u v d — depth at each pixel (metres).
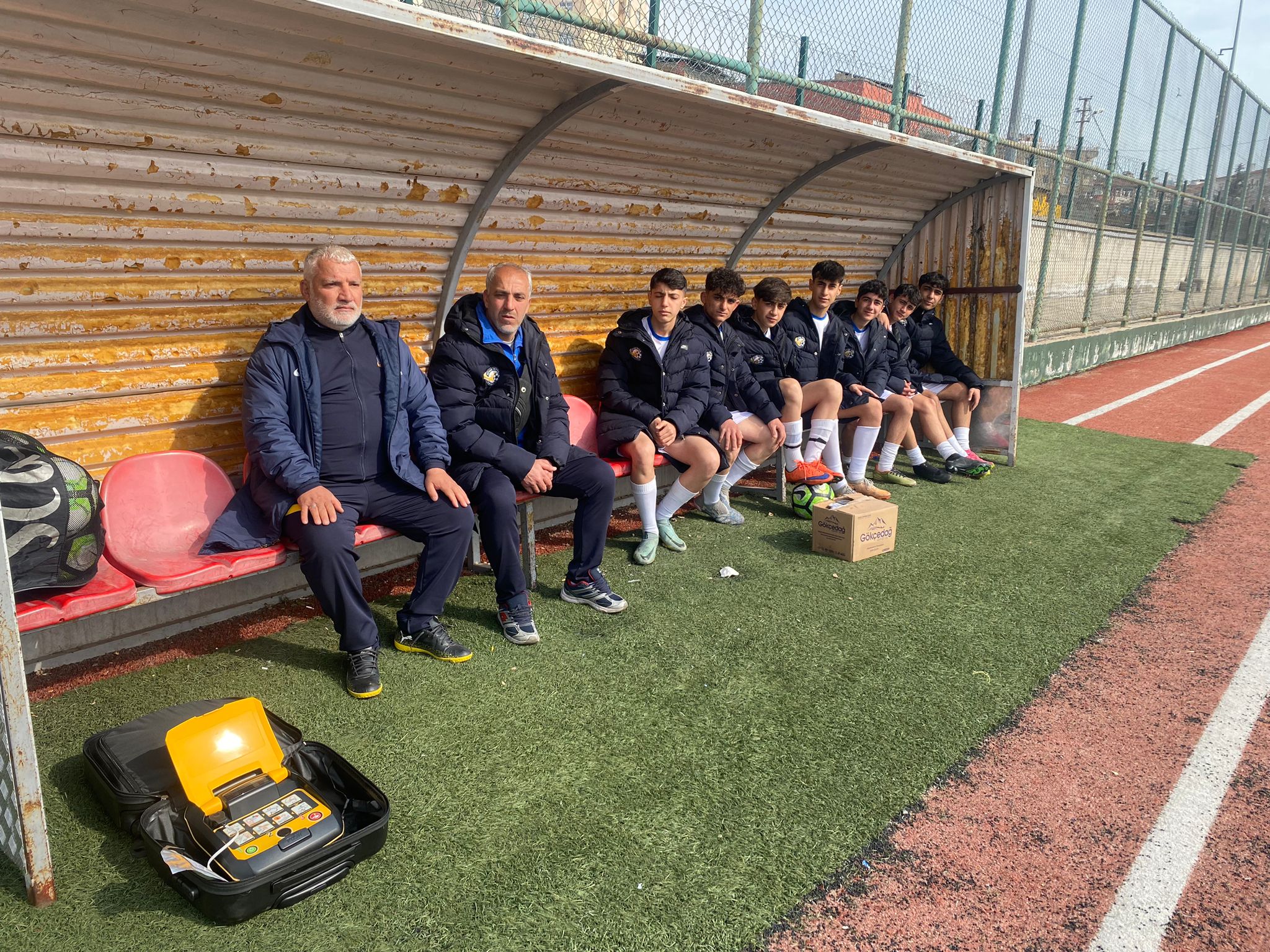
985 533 4.82
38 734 2.54
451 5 3.54
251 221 3.07
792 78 5.29
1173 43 12.45
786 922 1.92
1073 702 3.00
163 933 1.82
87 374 2.87
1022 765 2.61
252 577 3.42
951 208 6.51
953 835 2.27
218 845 1.88
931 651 3.32
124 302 2.88
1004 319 6.37
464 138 3.41
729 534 4.68
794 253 5.83
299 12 2.49
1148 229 13.92
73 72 2.39
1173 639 3.53
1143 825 2.35
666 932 1.87
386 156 3.25
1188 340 16.67
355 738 2.56
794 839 2.20
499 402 3.50
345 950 1.79
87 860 2.03
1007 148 8.73
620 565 4.14
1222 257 18.39
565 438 3.65
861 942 1.88
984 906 2.02
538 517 4.66
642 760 2.52
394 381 3.12
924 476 5.98
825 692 2.97
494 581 3.68
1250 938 1.95
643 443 4.11
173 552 2.90
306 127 2.95
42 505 2.22
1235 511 5.44
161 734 2.32
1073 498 5.64
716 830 2.22
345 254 2.96
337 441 3.03
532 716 2.72
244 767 2.09
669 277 4.14
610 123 3.78
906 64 6.42
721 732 2.68
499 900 1.94
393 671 2.99
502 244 3.95
